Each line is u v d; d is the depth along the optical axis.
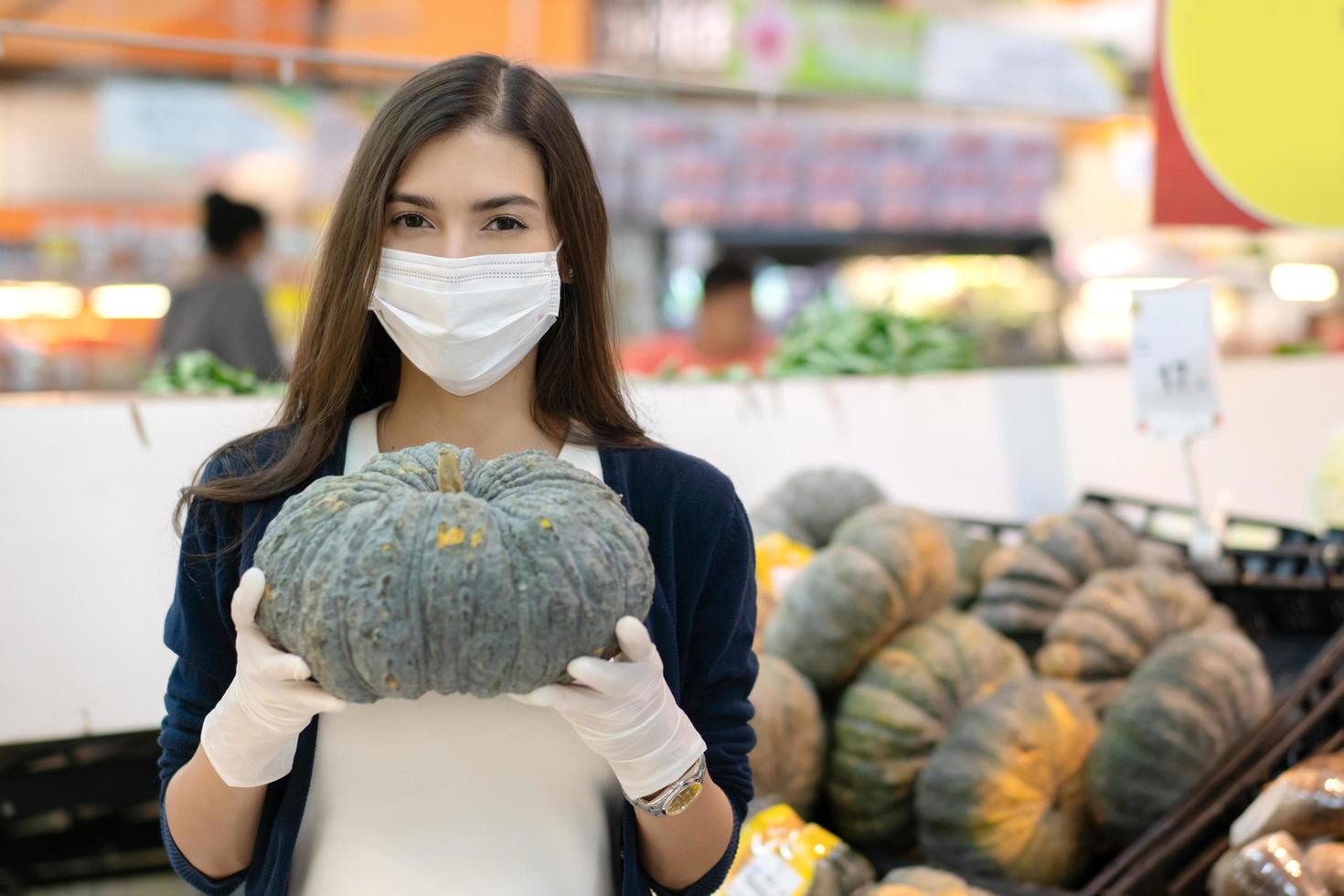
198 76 5.61
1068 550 2.80
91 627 2.50
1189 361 2.88
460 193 1.36
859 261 7.50
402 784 1.36
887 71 5.12
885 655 2.44
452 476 1.21
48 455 2.50
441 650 1.14
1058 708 2.31
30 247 5.98
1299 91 2.99
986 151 6.98
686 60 4.90
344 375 1.43
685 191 6.66
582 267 1.48
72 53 5.07
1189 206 3.10
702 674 1.49
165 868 3.05
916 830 2.35
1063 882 2.36
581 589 1.17
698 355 5.32
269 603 1.19
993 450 3.56
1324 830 2.09
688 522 1.48
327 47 4.07
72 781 2.69
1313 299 6.65
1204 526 2.98
